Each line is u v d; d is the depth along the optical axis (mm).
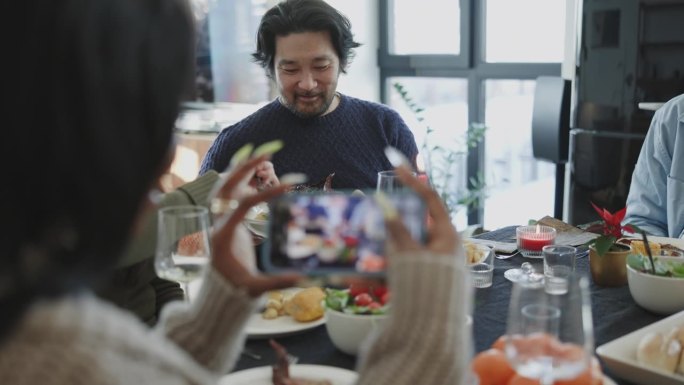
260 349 1154
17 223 494
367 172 2059
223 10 3340
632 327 1218
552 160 2869
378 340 632
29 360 489
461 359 617
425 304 612
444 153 3557
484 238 1786
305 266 710
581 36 2586
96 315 524
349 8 3469
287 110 2061
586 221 2719
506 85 3371
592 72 2586
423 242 657
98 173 503
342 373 1008
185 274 1043
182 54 571
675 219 1925
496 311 1279
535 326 835
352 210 716
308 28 1903
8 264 495
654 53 2422
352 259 703
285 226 720
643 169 2062
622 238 1547
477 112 3463
